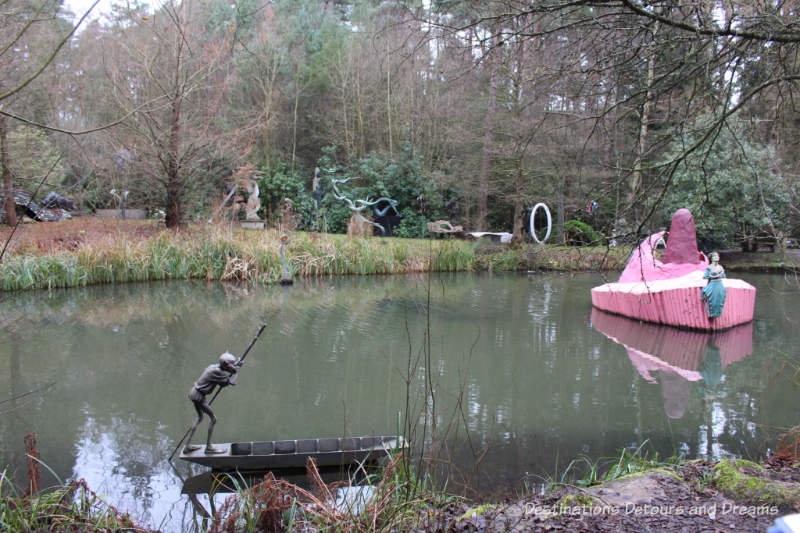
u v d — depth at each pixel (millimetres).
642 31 3795
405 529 2965
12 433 5391
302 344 9008
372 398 6453
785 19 3613
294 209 25484
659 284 11141
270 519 3145
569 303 13273
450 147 26109
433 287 15562
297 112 30547
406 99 25969
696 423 5711
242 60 23594
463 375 7445
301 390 6727
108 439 5242
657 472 3752
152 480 4430
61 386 6816
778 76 3662
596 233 4348
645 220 3885
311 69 29344
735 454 4914
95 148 17016
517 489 4086
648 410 6109
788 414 5992
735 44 3734
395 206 24703
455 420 5715
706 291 10180
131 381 7012
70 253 14508
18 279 13141
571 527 2857
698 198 4781
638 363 8133
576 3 3488
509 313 11898
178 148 17188
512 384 7062
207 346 8773
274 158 28906
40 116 14219
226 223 19828
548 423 5680
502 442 5133
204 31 17734
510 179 21359
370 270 17875
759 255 20594
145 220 20797
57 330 9766
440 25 3854
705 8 3707
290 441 4543
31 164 13547
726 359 8398
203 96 19688
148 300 12758
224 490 4234
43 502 3346
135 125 16484
